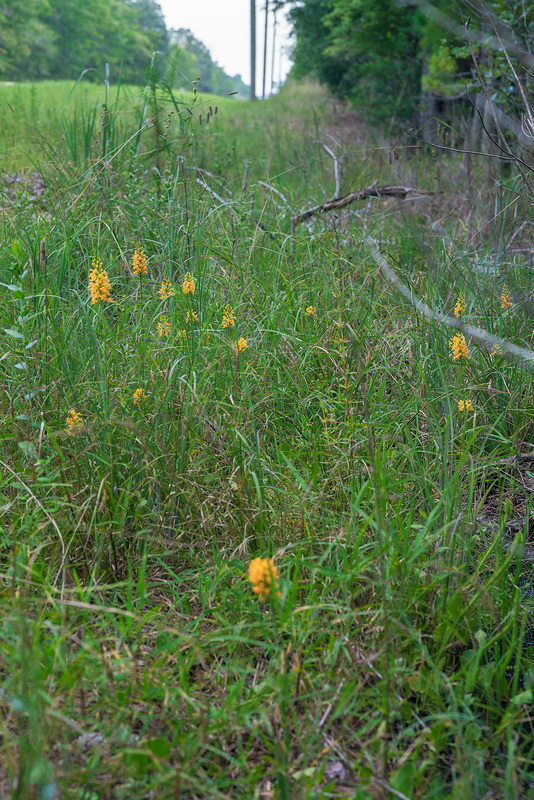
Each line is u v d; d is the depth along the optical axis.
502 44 3.84
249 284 4.20
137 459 2.88
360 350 3.71
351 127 14.29
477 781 1.83
